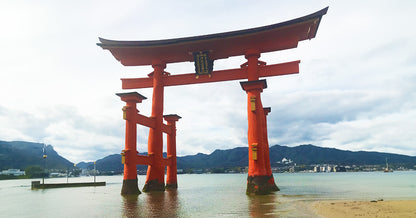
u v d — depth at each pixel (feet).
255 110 77.82
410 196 90.94
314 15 75.77
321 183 211.61
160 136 95.14
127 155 83.51
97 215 53.21
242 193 105.09
